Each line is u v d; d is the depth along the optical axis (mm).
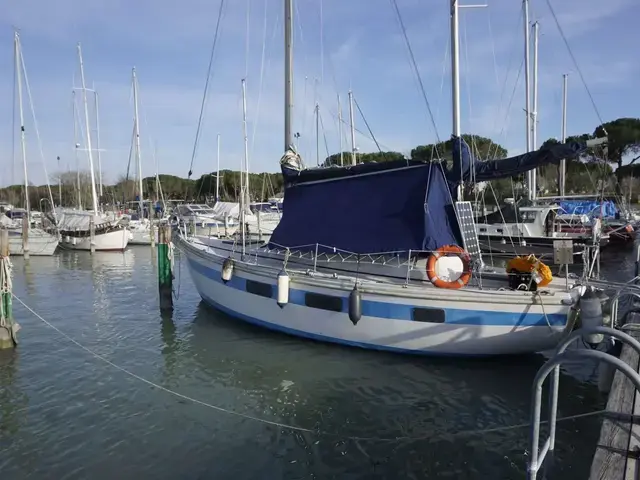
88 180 41344
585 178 41781
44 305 13961
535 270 7688
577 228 23797
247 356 8789
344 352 8586
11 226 29547
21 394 7492
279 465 5582
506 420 6492
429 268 7988
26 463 5629
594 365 8117
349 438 6152
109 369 8539
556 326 7227
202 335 10102
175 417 6723
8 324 9789
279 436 6223
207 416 6750
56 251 28031
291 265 9945
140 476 5363
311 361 8383
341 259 9219
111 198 51594
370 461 5660
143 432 6312
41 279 18594
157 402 7199
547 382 7488
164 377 8133
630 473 3221
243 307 9961
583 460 5461
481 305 7457
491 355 7781
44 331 11000
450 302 7574
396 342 8047
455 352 7809
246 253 11234
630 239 26734
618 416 3570
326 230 9086
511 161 7699
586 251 8336
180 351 9328
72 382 7965
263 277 9336
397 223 8328
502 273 9117
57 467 5547
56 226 29859
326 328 8633
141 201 34562
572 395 7102
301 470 5488
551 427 3674
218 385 7750
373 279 8648
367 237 8539
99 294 15531
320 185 9594
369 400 7113
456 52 9273
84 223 29203
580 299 6695
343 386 7535
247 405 7066
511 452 5773
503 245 20078
